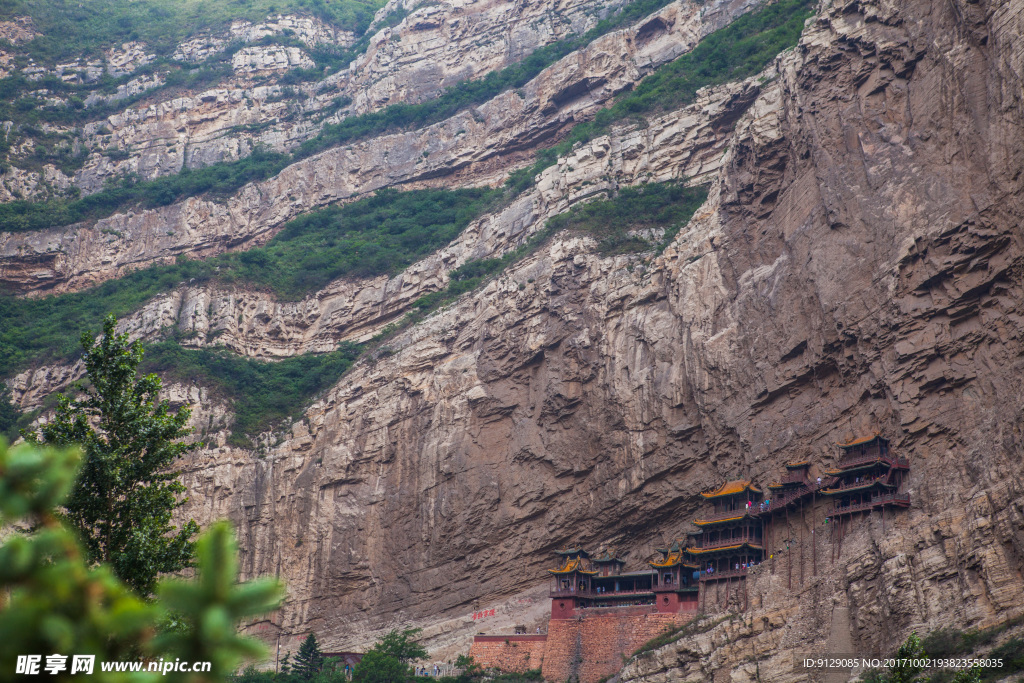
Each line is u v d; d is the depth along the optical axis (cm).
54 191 18262
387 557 10188
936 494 6269
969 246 6706
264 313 13700
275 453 11312
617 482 8769
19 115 19062
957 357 6656
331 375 12388
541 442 9506
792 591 6675
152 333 13375
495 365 10331
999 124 6719
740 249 8681
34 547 790
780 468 7462
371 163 16838
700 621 6988
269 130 19062
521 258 11119
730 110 11056
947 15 7519
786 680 6141
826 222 7825
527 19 17975
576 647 7619
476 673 7925
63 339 13988
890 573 6009
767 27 12731
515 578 9244
